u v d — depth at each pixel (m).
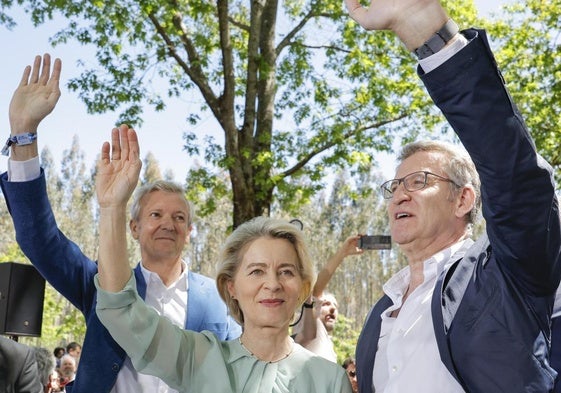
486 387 2.49
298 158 15.50
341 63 16.02
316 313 4.64
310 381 2.98
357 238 4.79
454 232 3.00
